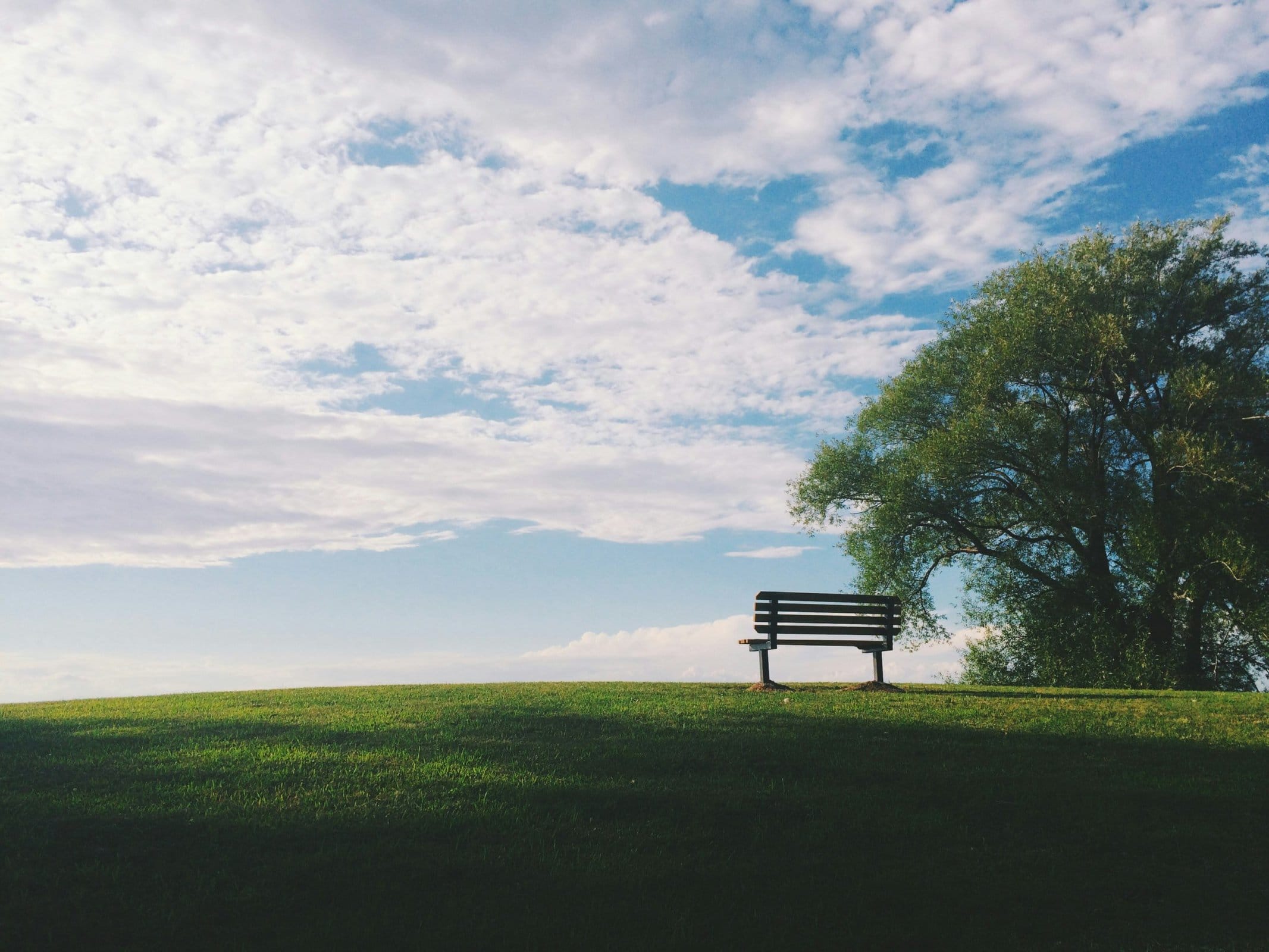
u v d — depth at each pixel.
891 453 24.83
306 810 6.41
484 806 6.55
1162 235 22.84
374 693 13.52
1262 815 6.85
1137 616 21.73
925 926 4.94
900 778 7.66
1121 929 4.97
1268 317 22.00
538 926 4.72
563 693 13.34
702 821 6.42
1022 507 23.14
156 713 10.96
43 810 6.25
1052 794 7.23
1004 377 22.45
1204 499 19.70
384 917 4.78
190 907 4.84
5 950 4.35
